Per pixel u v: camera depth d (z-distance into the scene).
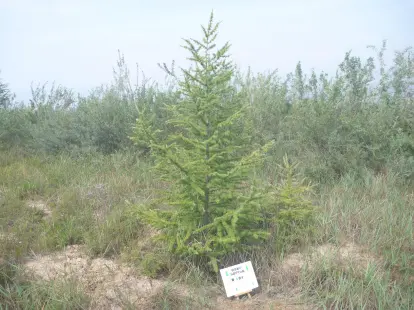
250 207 3.74
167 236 3.98
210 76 3.77
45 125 9.02
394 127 7.01
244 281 3.62
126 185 6.30
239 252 3.92
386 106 7.40
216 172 3.65
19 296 3.35
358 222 4.71
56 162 7.95
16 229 4.77
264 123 7.96
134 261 4.10
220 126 3.74
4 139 9.59
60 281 3.61
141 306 3.37
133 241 4.39
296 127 7.48
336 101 7.43
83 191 5.94
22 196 6.20
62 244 4.52
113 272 3.93
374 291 3.38
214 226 3.91
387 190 5.79
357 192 5.83
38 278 3.74
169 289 3.50
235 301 3.55
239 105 4.04
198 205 3.88
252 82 9.05
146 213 4.08
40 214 5.44
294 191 4.46
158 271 3.94
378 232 4.38
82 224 4.99
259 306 3.45
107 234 4.55
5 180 6.73
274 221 4.32
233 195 3.95
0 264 3.83
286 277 3.75
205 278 3.81
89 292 3.59
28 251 4.38
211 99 3.71
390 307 3.22
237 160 4.02
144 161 7.67
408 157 6.74
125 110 8.59
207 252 3.85
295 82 8.65
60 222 5.06
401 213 4.90
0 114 9.91
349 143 6.81
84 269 4.02
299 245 4.32
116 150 8.23
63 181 6.78
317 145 7.02
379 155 6.76
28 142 9.38
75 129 8.77
